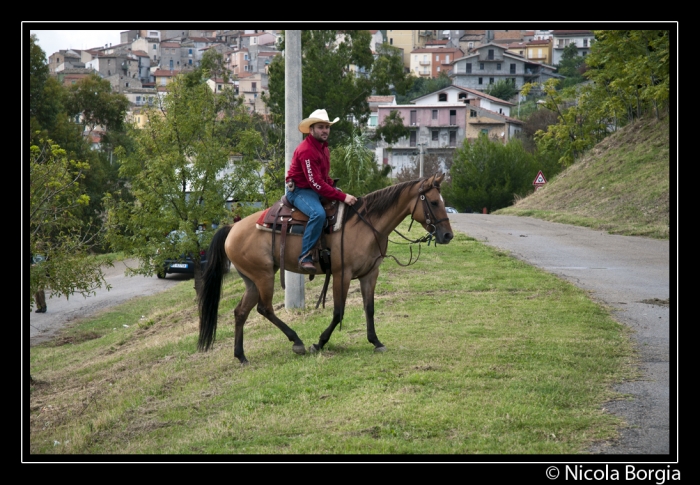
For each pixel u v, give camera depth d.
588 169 37.09
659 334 9.22
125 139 54.19
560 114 52.78
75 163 12.37
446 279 13.70
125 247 19.77
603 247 19.27
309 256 8.52
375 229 8.51
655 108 35.62
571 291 12.30
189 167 19.95
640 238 21.69
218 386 7.92
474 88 113.00
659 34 28.58
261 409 6.71
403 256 16.84
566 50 122.06
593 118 50.28
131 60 137.12
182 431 6.52
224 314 13.55
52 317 20.77
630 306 11.18
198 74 26.38
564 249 18.73
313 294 13.31
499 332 9.27
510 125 90.75
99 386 9.76
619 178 32.75
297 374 7.80
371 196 8.65
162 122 20.55
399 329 9.61
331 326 8.68
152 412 7.38
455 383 7.01
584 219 27.08
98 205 46.09
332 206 8.59
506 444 5.54
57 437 7.02
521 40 138.75
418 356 8.16
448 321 10.04
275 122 40.34
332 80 46.78
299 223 8.61
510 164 59.31
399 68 49.50
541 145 55.28
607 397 6.61
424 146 80.75
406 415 6.15
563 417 6.04
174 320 15.32
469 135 90.94
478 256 16.97
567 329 9.41
